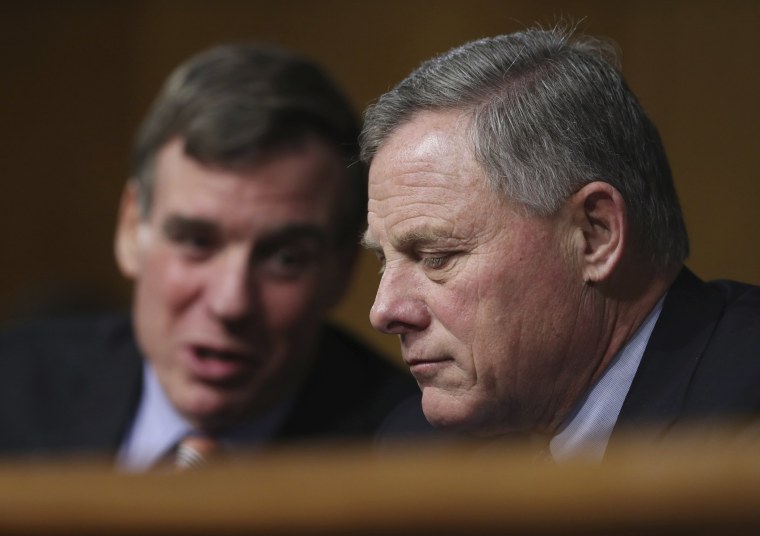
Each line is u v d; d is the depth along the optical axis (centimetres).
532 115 231
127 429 413
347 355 413
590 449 237
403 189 233
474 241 229
